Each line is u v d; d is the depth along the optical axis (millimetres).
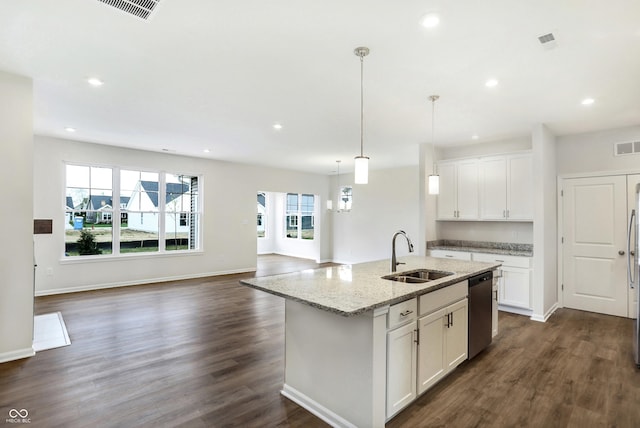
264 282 2594
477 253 4879
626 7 1919
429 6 1937
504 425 2170
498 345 3514
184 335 3695
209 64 2701
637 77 2871
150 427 2107
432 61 2621
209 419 2205
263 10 1986
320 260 9562
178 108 3791
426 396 2512
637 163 4336
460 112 3848
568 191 4844
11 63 2713
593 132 4641
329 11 1991
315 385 2314
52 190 5371
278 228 11586
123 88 3211
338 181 9516
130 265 6199
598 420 2219
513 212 4754
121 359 3070
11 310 2998
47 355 3135
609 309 4551
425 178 5379
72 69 2807
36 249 5266
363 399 2045
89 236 5840
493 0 1873
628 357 3201
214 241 7266
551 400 2457
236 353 3234
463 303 2969
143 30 2217
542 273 4312
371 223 8664
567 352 3326
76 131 4871
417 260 3879
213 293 5625
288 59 2607
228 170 7477
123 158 6035
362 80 2982
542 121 4188
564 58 2543
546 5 1911
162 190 6641
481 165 5082
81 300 5090
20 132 2979
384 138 5098
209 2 1908
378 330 2035
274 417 2246
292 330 2484
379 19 2068
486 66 2691
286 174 8641
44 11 2002
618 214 4473
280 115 4020
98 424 2127
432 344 2559
